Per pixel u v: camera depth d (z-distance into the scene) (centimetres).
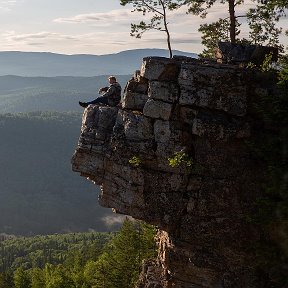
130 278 4616
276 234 1666
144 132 1811
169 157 1773
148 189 1827
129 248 4719
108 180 1889
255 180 1714
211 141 1741
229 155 1736
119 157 1839
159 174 1808
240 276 1744
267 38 2589
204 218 1777
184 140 1770
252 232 1722
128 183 1838
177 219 1809
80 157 1919
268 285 1705
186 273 1845
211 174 1758
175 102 1764
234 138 1716
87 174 1922
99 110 1931
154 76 1780
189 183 1781
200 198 1772
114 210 1919
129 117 1834
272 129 1698
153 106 1784
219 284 1775
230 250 1755
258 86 1716
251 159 1717
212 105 1717
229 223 1748
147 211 1838
